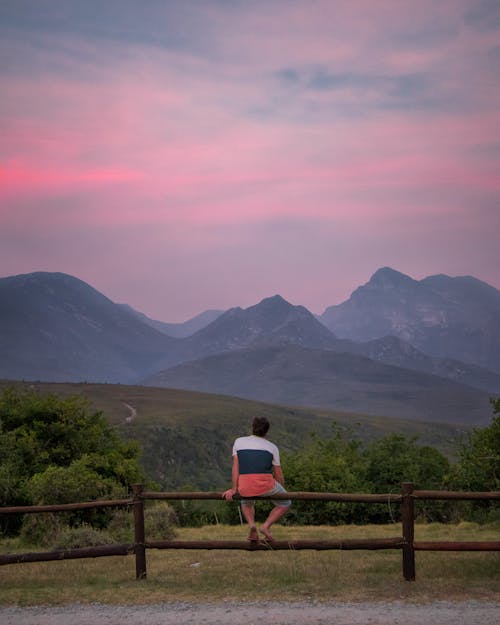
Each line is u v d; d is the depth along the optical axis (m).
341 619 6.64
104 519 19.12
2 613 7.31
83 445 28.02
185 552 12.41
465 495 8.08
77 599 7.78
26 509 8.56
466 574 8.49
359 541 8.19
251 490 8.14
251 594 7.73
